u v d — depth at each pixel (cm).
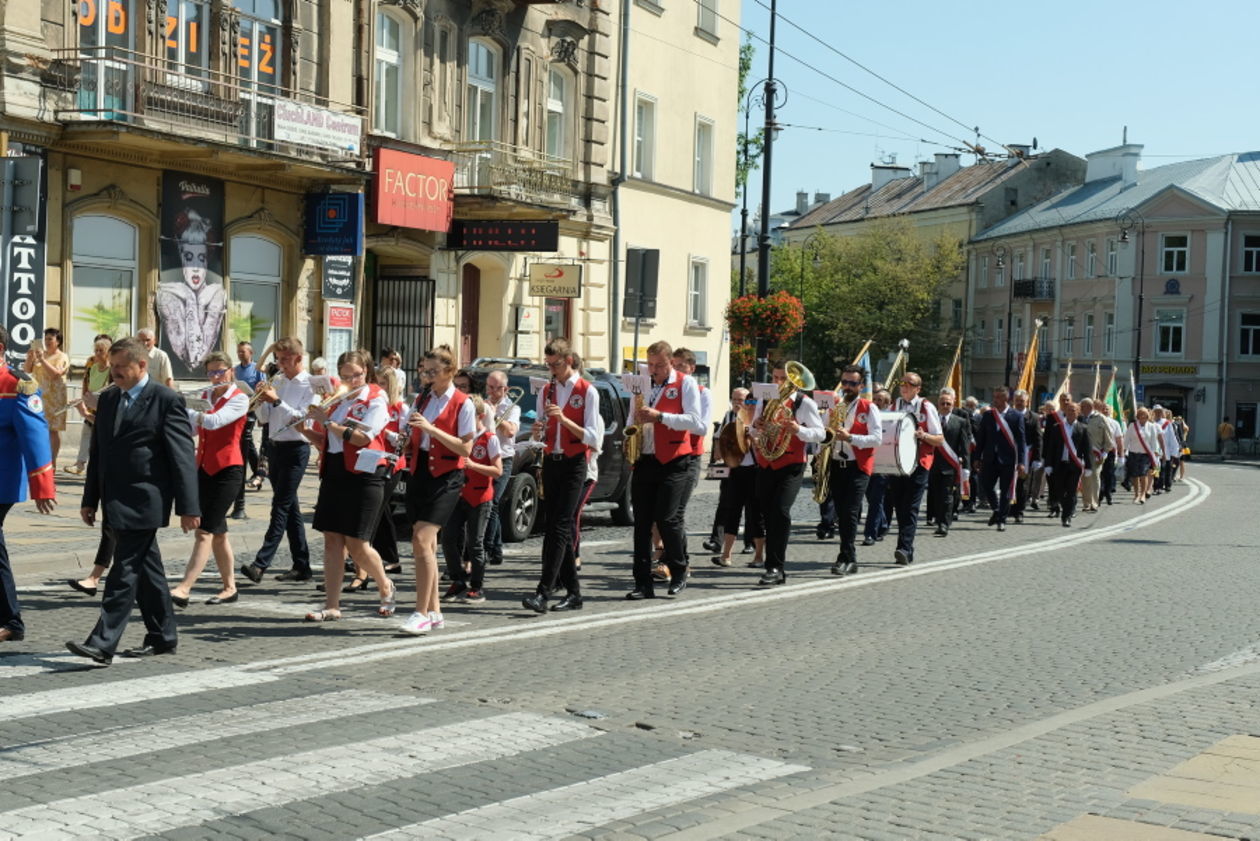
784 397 1338
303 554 1254
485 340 2988
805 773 677
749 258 10181
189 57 2200
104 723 726
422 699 809
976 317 8544
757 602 1244
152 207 2162
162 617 910
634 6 3416
